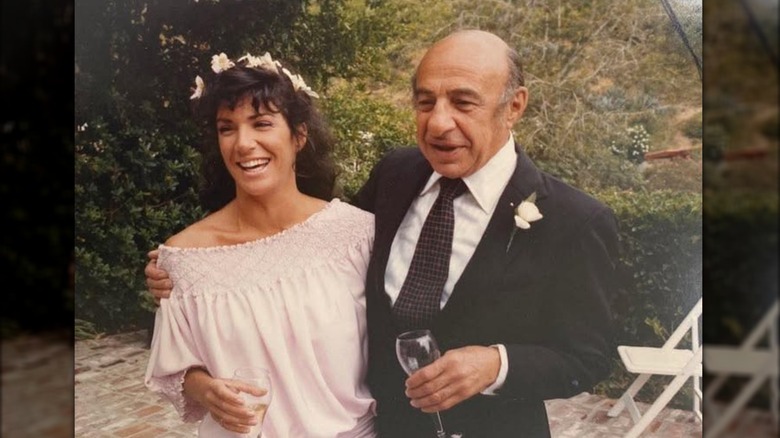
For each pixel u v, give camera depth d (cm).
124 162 228
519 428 216
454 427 217
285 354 220
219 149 224
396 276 219
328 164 222
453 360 215
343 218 221
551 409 216
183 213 226
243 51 222
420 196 218
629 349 215
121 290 228
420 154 218
